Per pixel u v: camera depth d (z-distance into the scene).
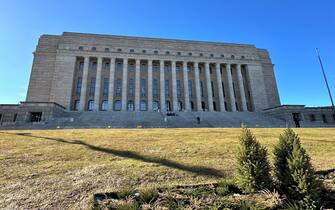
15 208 4.95
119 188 5.93
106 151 10.05
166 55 64.81
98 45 62.56
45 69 58.47
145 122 35.41
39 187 6.02
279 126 37.88
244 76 70.06
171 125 34.19
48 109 39.09
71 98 56.78
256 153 5.73
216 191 5.64
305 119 48.06
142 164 8.02
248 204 4.84
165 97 63.41
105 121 35.81
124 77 60.22
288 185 5.11
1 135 14.45
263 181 5.42
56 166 7.80
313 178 4.86
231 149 10.52
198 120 36.81
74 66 59.12
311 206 4.58
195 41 69.50
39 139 13.05
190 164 8.05
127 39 65.69
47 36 62.50
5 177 6.71
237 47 71.44
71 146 11.05
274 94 69.25
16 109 44.09
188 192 5.60
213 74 68.50
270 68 72.56
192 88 66.06
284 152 5.51
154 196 5.34
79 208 4.94
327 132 18.33
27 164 8.02
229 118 44.09
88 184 6.20
